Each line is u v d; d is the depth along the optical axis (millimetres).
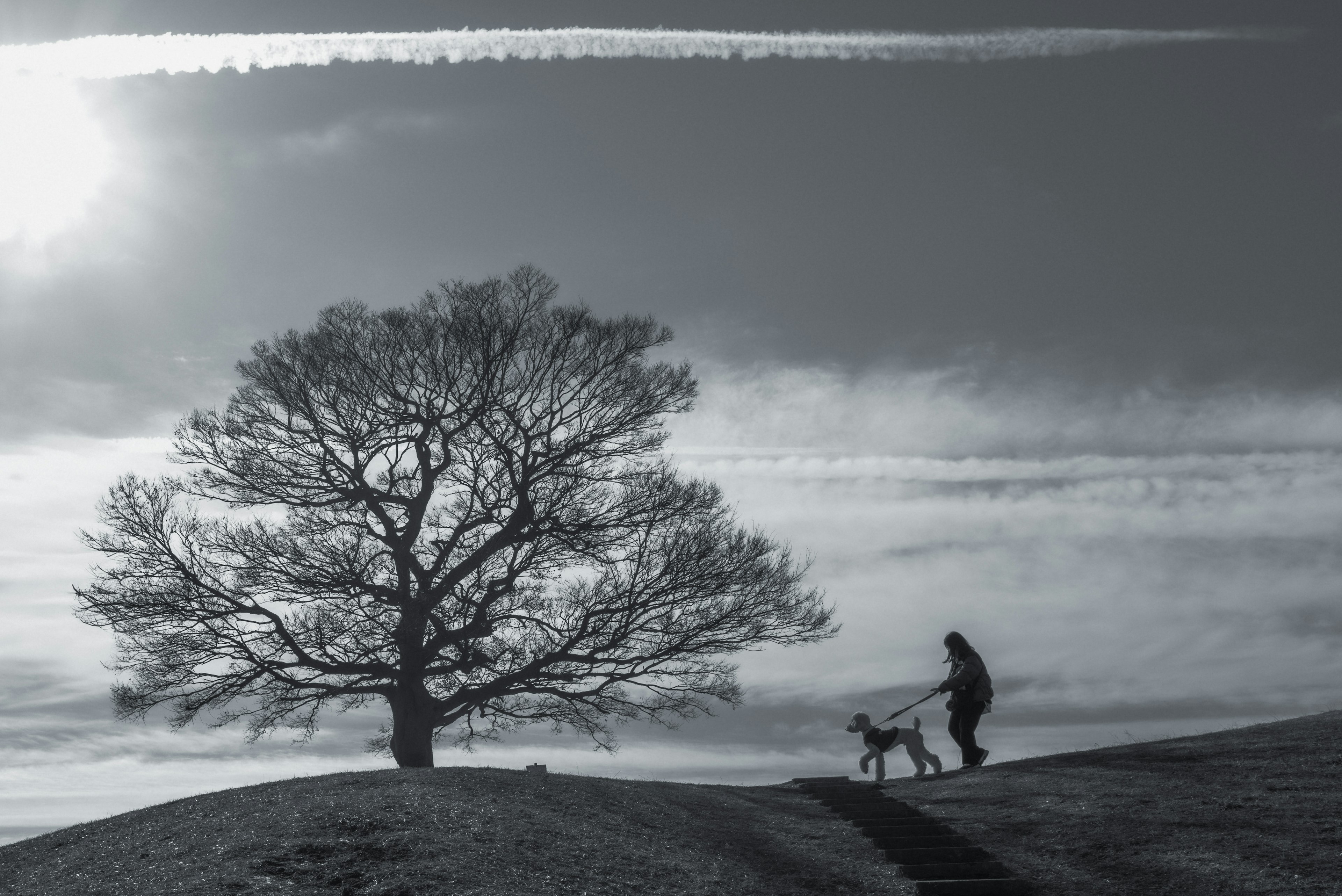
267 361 25844
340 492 25438
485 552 25094
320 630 24344
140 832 14656
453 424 25953
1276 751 17828
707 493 25984
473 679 25797
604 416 26328
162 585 24188
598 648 24891
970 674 20094
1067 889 13227
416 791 15297
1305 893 12297
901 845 15211
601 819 15328
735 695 25859
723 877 13688
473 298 26141
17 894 12672
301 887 11836
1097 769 18062
